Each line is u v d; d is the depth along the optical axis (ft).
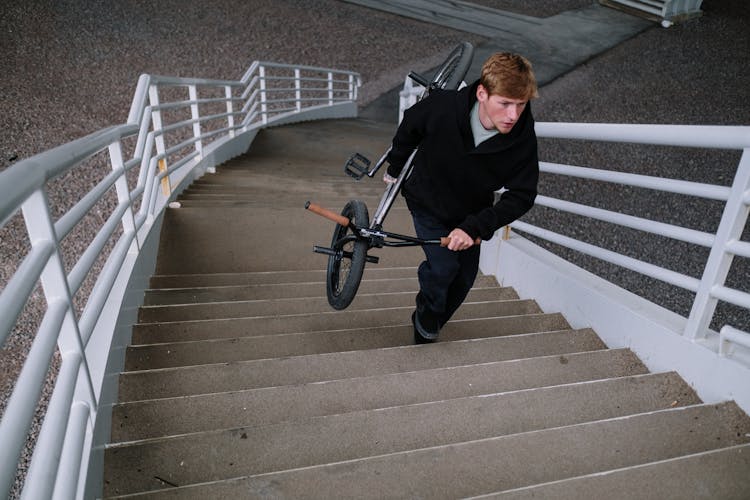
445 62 9.61
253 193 18.76
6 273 21.18
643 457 5.93
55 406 4.04
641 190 27.43
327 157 29.53
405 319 10.48
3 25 46.09
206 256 13.80
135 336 9.16
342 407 7.06
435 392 7.50
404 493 5.18
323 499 5.03
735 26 55.31
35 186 3.80
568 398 7.11
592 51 52.60
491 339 9.12
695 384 7.23
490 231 6.63
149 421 6.45
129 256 10.28
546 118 40.52
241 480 5.12
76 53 45.52
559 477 5.59
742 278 20.03
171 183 16.71
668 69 47.65
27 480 3.30
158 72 45.78
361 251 7.70
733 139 6.46
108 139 7.52
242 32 55.52
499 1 66.90
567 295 10.11
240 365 7.91
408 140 7.22
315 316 10.27
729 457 5.60
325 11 61.72
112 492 5.30
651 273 8.00
